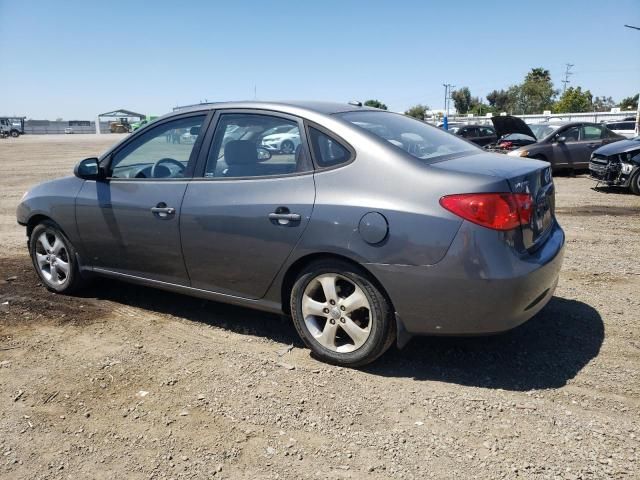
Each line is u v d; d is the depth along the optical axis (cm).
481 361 376
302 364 377
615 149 1177
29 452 288
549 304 478
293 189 366
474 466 269
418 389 341
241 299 403
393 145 356
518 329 425
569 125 1570
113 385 353
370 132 364
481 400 327
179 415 317
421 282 328
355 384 348
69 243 497
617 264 603
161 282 443
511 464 269
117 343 415
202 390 344
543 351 389
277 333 430
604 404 320
